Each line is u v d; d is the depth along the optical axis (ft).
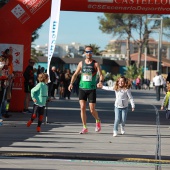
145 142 43.73
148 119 66.90
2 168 30.53
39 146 39.04
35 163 32.37
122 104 47.85
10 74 56.95
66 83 114.93
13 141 41.45
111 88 49.44
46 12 65.26
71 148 38.65
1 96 54.54
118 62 331.57
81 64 48.44
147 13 66.54
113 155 36.01
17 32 65.05
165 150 39.37
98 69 48.21
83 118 48.26
